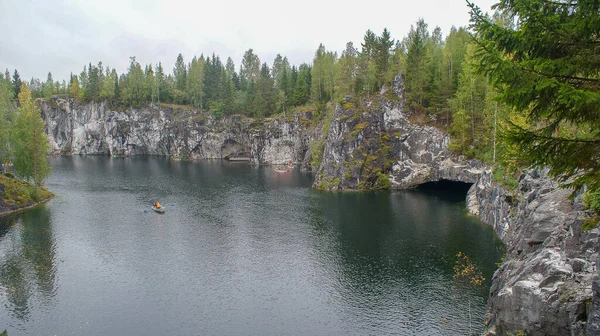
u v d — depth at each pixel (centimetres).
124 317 3397
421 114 8950
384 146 9056
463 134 7725
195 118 16912
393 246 4925
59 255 4778
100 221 6281
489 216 5634
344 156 9150
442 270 4141
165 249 4997
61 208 7162
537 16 1244
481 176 6369
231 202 7744
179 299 3703
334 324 3266
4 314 3447
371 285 3906
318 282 4016
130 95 17600
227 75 18700
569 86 1130
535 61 1250
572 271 1984
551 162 1297
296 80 16062
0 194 6931
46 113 18250
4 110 8156
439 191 8675
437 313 3334
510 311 2152
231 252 4881
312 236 5450
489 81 1349
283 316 3403
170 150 17588
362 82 9962
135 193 8694
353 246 4997
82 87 19862
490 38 1360
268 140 15100
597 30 1193
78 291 3856
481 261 4275
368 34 10069
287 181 10538
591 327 1474
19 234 5575
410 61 8925
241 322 3319
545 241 2458
